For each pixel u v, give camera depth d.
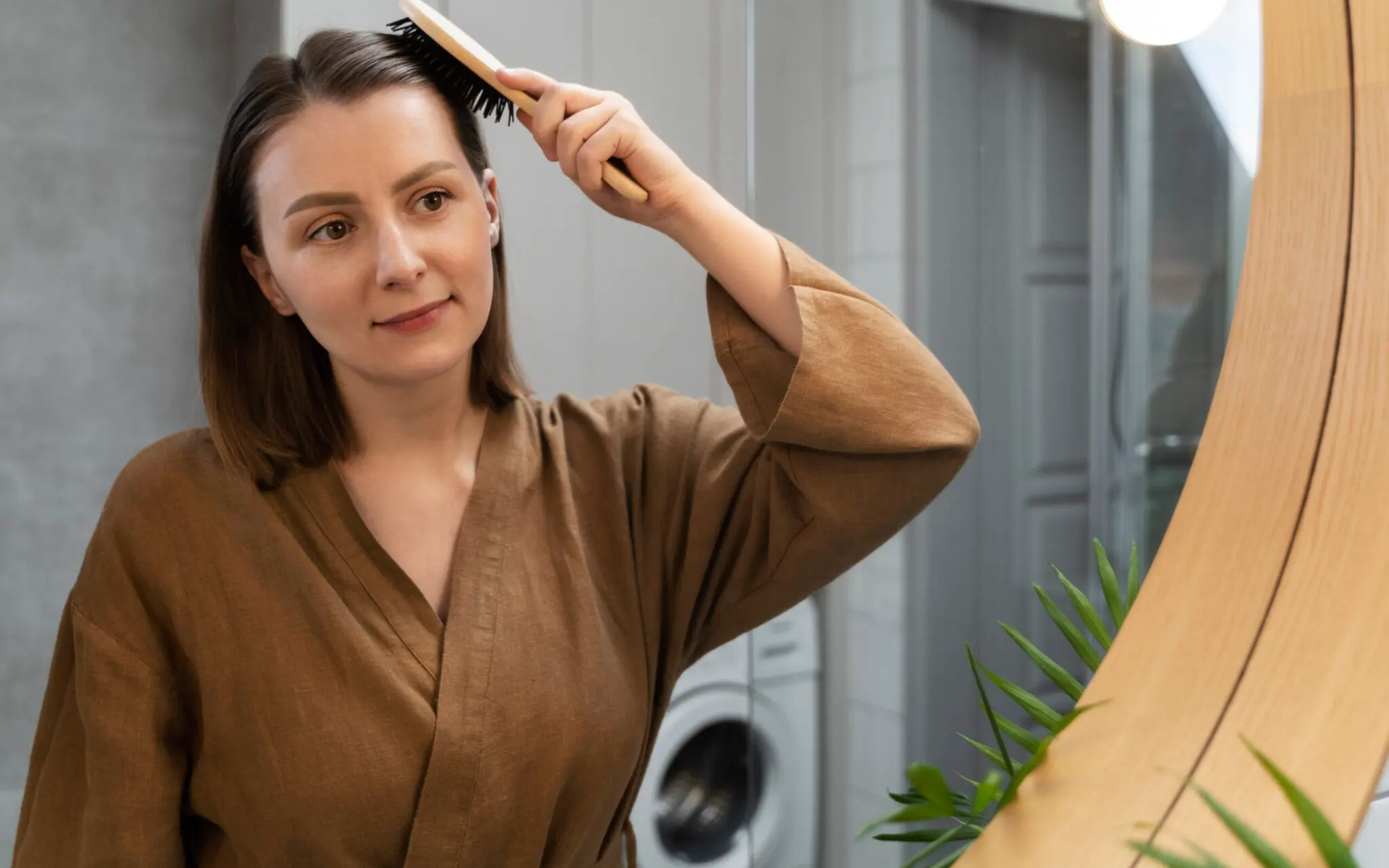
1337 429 0.47
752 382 0.80
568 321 1.99
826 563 0.85
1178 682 0.47
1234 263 1.04
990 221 1.13
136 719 0.80
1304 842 0.40
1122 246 1.09
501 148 1.90
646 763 0.93
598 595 0.87
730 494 0.89
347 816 0.77
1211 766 0.44
